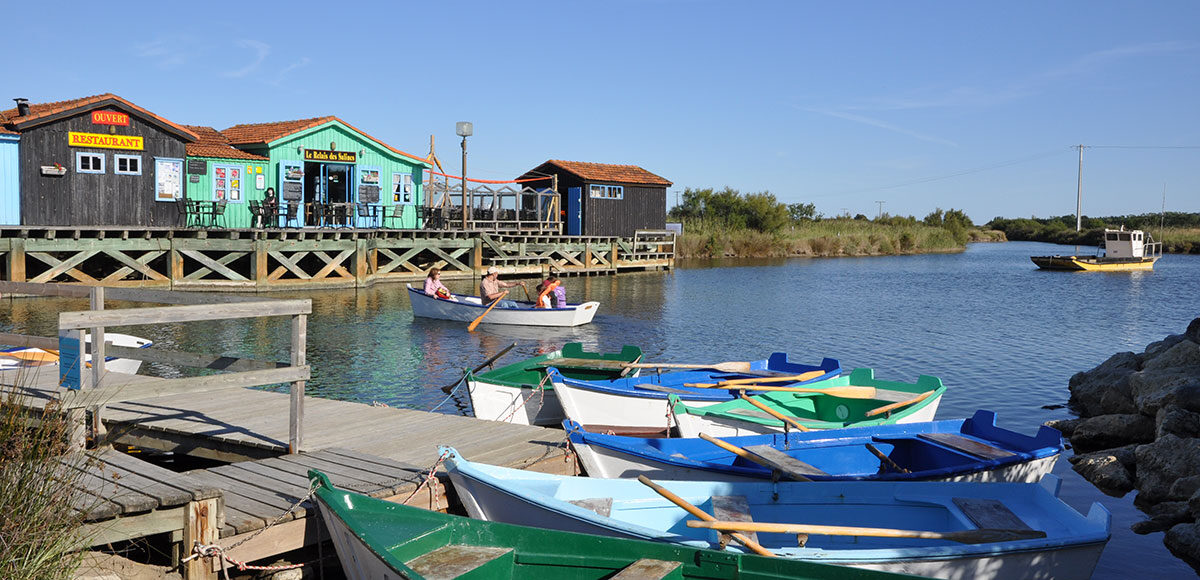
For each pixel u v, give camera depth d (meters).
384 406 9.88
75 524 5.02
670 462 7.65
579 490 6.80
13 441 5.00
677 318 24.23
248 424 8.64
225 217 28.89
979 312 27.28
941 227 86.12
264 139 29.28
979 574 5.95
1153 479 9.54
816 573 5.00
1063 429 12.42
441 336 19.56
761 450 7.94
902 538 6.36
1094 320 25.30
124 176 26.14
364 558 5.39
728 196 71.38
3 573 4.48
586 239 40.16
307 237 29.25
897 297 32.16
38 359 11.14
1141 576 7.43
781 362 12.88
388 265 32.00
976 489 7.01
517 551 5.61
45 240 23.73
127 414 8.95
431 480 6.83
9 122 24.19
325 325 20.98
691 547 5.35
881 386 11.41
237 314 7.05
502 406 11.04
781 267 51.19
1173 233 82.94
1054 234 108.88
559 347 18.36
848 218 96.38
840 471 8.62
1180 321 25.12
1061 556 6.09
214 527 5.76
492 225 36.88
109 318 6.62
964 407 13.83
